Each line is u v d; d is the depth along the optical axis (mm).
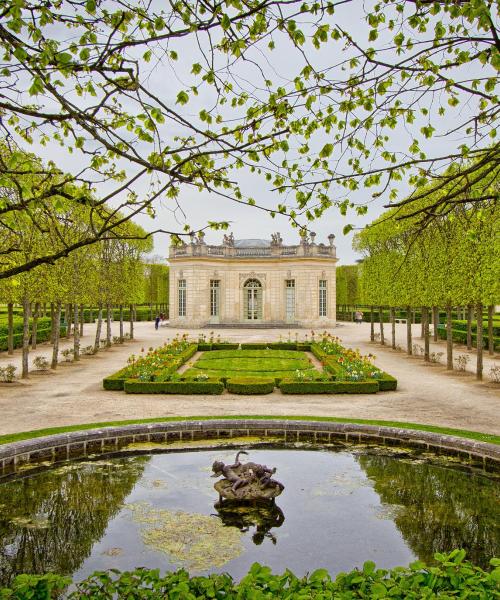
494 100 4184
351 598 3523
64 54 3396
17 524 7039
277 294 45500
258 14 3922
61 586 3727
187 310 44969
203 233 4316
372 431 11117
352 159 4922
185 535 6660
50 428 11016
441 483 8625
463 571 3664
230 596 3559
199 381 16188
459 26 4184
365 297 33750
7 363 23328
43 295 20297
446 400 14852
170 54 4359
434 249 20500
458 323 36406
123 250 31219
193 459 9914
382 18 4320
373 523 7027
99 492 8172
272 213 4566
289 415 12453
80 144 3721
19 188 3350
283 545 6387
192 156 3725
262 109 4355
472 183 4109
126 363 23250
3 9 3508
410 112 4559
